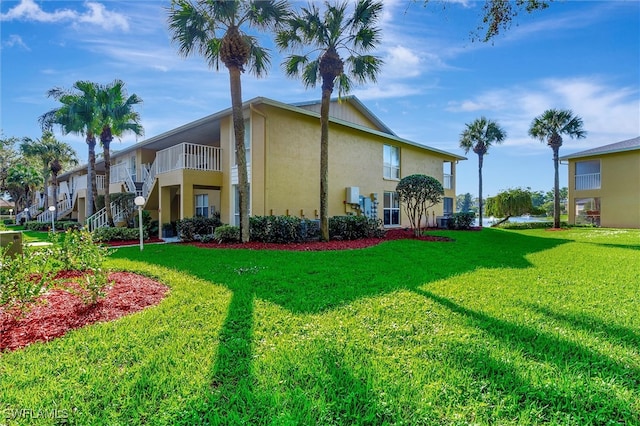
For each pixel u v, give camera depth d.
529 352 3.05
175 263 7.35
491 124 24.83
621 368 2.75
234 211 13.19
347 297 4.75
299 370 2.72
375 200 16.62
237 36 9.60
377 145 17.14
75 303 4.54
